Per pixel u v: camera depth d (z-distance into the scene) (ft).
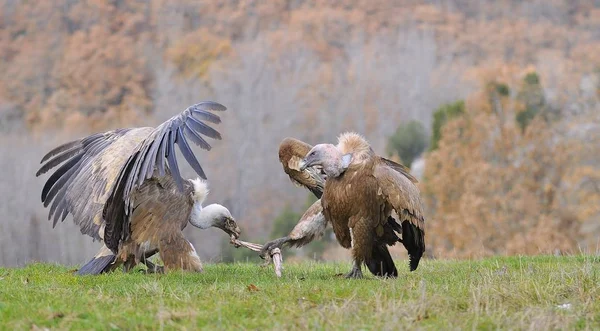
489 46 206.28
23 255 106.52
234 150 148.77
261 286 27.32
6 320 22.38
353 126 172.86
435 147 123.24
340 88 183.32
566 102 141.08
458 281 28.60
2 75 169.27
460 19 216.33
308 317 22.06
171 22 186.80
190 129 28.76
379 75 189.57
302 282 28.45
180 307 23.61
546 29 213.25
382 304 23.35
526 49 205.05
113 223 31.14
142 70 172.45
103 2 179.83
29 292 26.27
